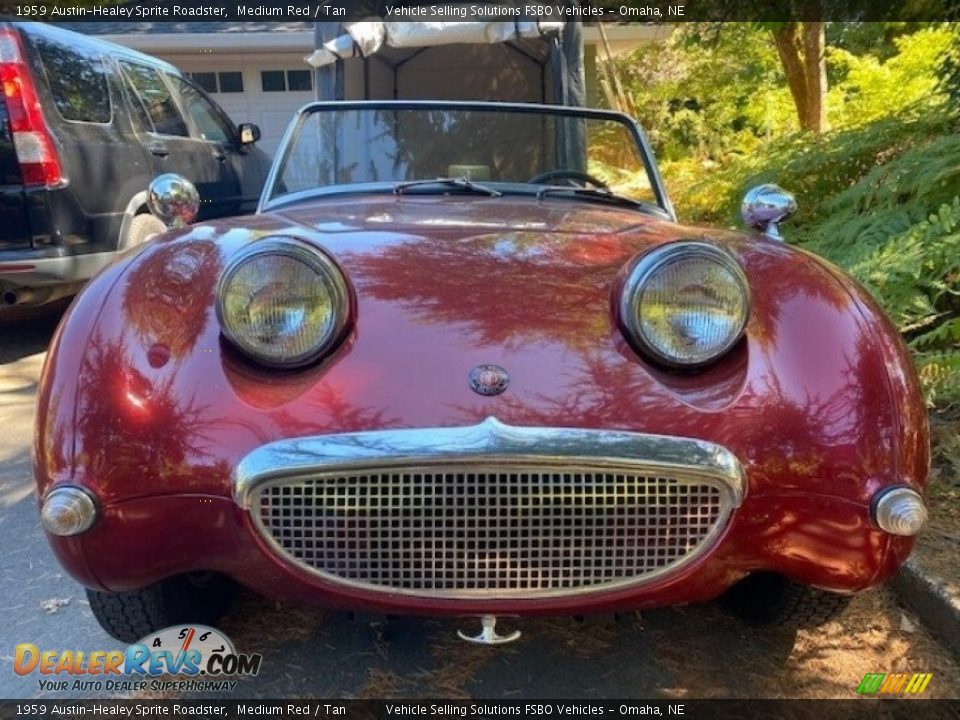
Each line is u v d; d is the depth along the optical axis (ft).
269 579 5.18
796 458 5.18
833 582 5.40
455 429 4.88
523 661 6.89
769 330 5.65
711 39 25.25
